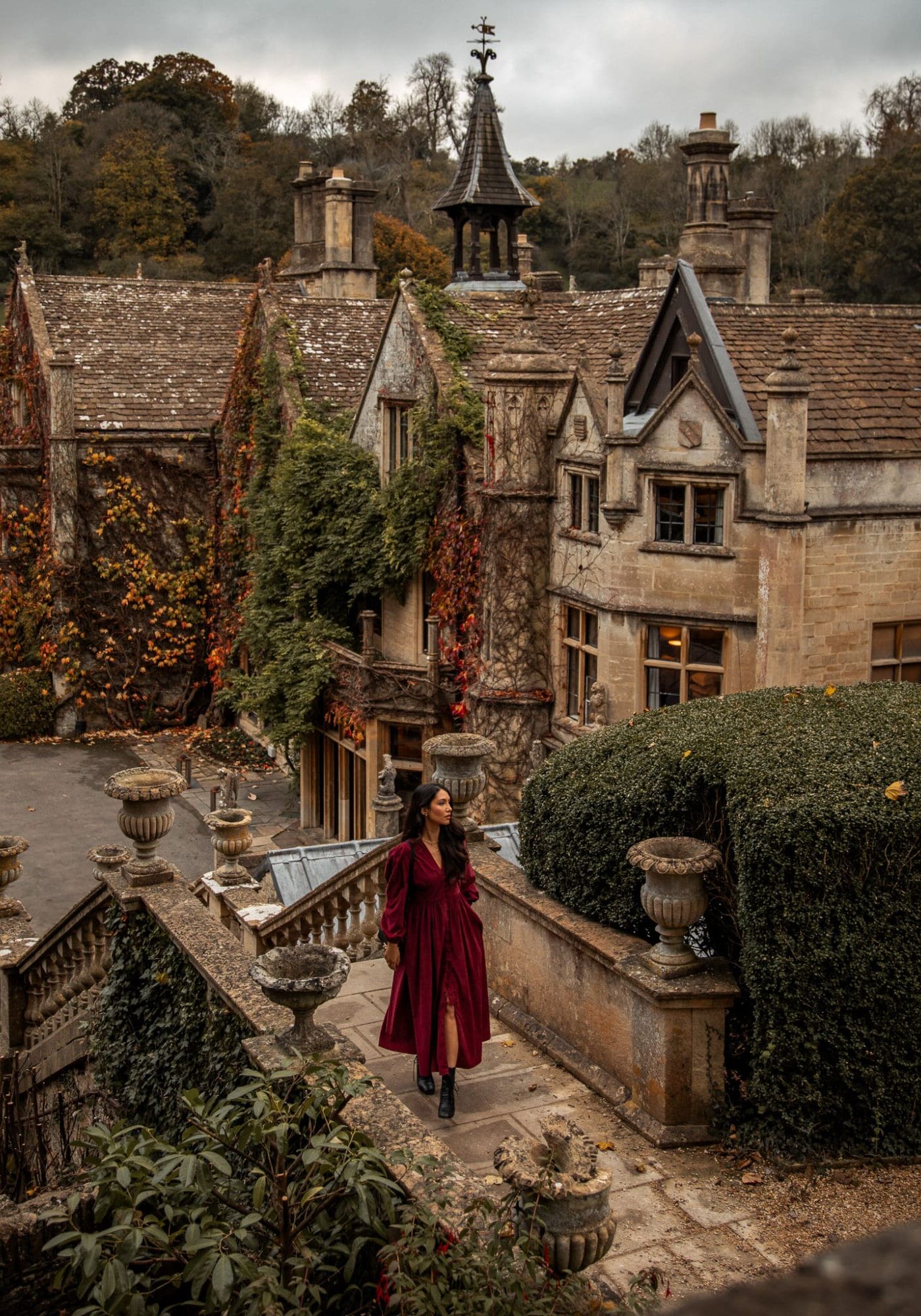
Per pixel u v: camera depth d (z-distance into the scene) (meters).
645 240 71.88
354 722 24.06
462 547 22.50
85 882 22.98
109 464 32.00
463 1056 6.80
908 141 64.38
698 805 6.95
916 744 6.86
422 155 91.25
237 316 35.78
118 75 87.12
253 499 28.28
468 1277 4.52
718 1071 6.55
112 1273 4.70
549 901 7.88
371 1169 5.06
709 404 17.80
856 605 17.86
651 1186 6.08
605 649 19.36
